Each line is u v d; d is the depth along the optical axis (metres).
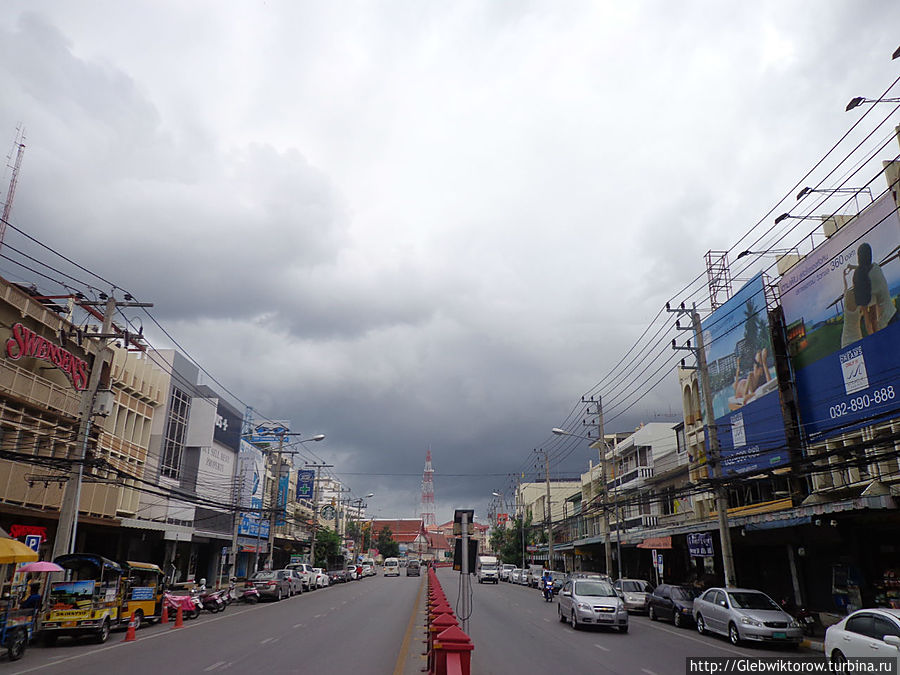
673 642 17.91
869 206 21.23
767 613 17.09
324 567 70.06
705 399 23.80
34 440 24.61
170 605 23.91
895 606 19.44
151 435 37.06
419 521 173.12
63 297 27.39
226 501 47.56
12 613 14.70
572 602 21.75
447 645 7.56
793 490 25.47
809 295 24.47
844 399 22.42
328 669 12.71
